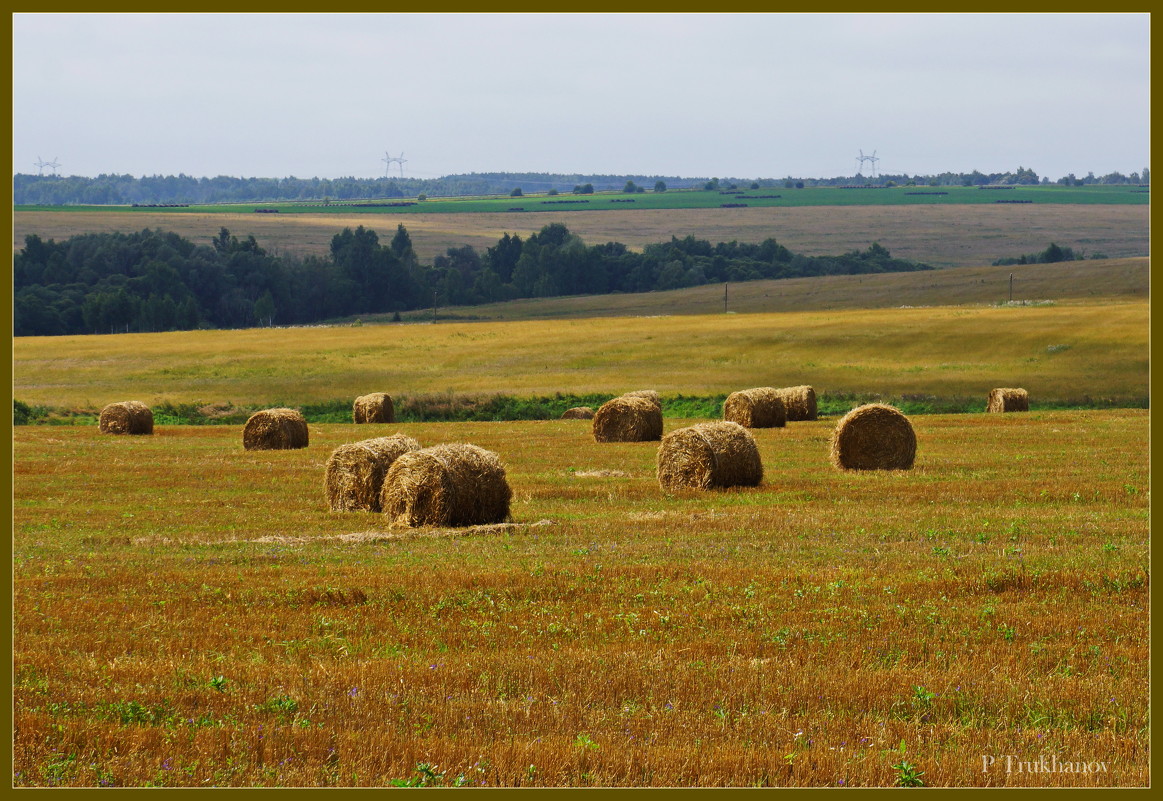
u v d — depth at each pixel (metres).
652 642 46.34
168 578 59.88
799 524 75.06
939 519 76.62
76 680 41.34
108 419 170.38
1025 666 43.12
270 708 38.28
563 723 36.84
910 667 43.12
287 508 90.69
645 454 128.12
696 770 33.06
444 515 76.81
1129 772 33.34
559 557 64.44
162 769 33.12
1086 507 82.50
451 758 33.88
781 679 41.09
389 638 47.41
